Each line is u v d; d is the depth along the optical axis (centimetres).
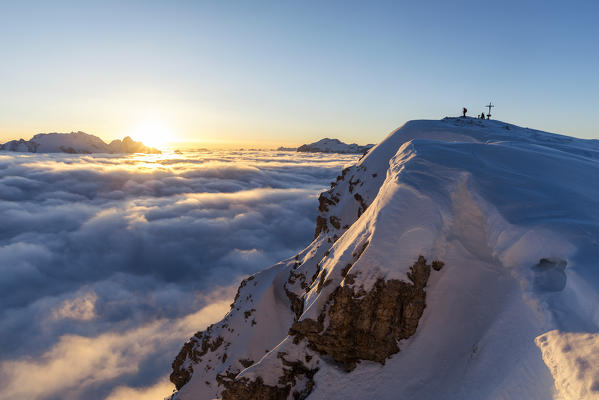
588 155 2452
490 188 1373
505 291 1074
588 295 826
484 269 1157
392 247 1145
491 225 1240
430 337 1070
